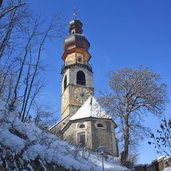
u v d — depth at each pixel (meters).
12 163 11.37
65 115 58.75
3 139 11.94
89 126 43.78
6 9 15.96
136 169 16.89
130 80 36.12
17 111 20.06
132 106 34.78
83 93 60.12
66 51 67.88
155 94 35.19
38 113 23.59
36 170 12.61
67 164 15.91
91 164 22.72
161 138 10.77
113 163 30.14
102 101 35.56
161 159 14.33
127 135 32.66
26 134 15.77
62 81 65.94
